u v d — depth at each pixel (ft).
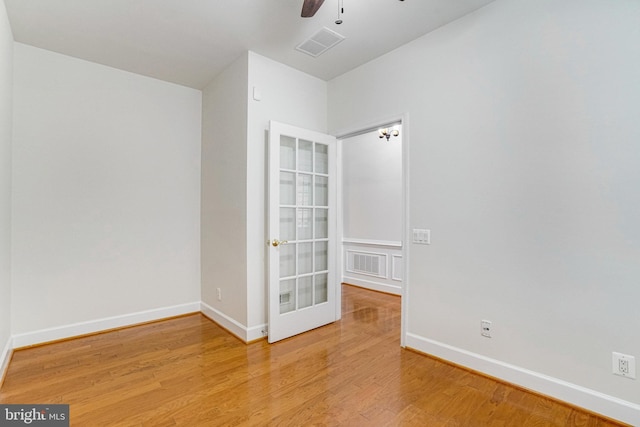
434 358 8.33
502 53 7.13
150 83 11.27
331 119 11.40
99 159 10.26
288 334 9.78
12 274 8.82
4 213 7.73
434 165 8.36
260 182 9.75
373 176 16.51
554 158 6.43
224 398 6.55
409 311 8.93
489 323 7.36
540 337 6.62
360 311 12.62
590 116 6.01
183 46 9.23
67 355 8.54
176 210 11.84
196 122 12.34
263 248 9.83
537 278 6.65
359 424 5.76
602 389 5.90
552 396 6.44
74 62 9.84
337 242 11.55
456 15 7.75
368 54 9.61
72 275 9.77
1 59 7.06
